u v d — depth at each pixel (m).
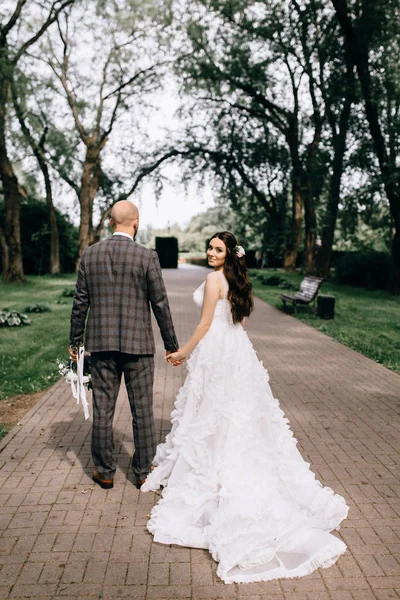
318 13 23.34
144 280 3.48
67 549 2.93
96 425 3.58
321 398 6.04
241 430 3.37
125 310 3.45
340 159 26.08
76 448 4.37
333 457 4.28
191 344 3.51
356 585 2.65
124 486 3.70
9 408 5.52
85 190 28.06
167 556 2.89
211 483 3.28
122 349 3.43
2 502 3.44
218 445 3.35
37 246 31.59
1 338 9.68
